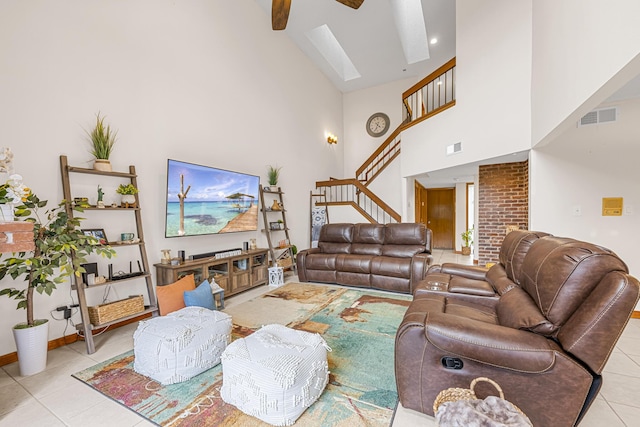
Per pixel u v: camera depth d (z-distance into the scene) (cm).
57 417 163
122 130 306
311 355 174
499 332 137
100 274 284
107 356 234
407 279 399
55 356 234
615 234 302
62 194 260
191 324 211
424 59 672
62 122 261
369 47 620
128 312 271
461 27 438
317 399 173
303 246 643
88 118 279
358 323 291
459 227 783
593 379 125
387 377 195
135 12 318
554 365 126
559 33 241
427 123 520
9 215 173
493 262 510
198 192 368
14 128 233
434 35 584
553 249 160
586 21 194
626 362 212
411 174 571
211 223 387
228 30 444
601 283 125
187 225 353
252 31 494
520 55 340
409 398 156
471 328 140
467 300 236
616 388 182
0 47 225
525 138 334
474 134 414
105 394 183
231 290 392
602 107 302
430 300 223
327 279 462
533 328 141
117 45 302
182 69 371
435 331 143
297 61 627
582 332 122
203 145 399
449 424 110
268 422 154
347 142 858
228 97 442
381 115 809
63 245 211
